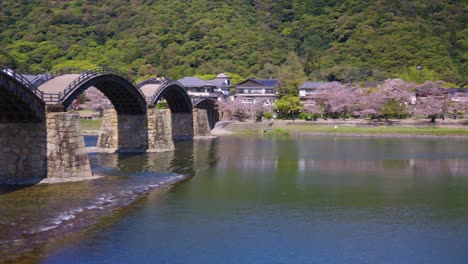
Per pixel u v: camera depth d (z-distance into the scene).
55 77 53.81
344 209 35.91
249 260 25.52
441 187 44.41
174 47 183.00
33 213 32.25
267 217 33.50
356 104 129.00
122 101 66.75
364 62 190.75
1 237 27.33
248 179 47.72
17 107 40.22
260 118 137.50
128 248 26.69
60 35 183.50
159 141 71.00
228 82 161.50
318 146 83.19
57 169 42.75
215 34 194.88
